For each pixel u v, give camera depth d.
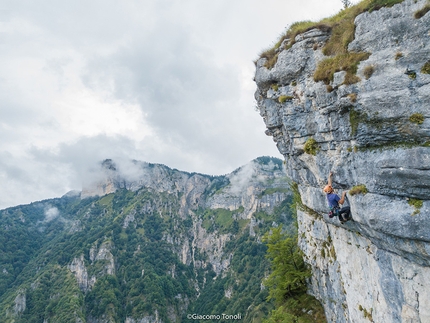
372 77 11.38
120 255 188.62
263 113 22.08
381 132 11.14
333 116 13.39
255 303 104.75
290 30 17.03
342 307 20.47
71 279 150.12
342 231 17.70
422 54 10.10
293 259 32.16
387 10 11.19
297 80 15.71
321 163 15.20
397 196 10.80
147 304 144.50
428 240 9.73
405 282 11.29
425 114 9.95
